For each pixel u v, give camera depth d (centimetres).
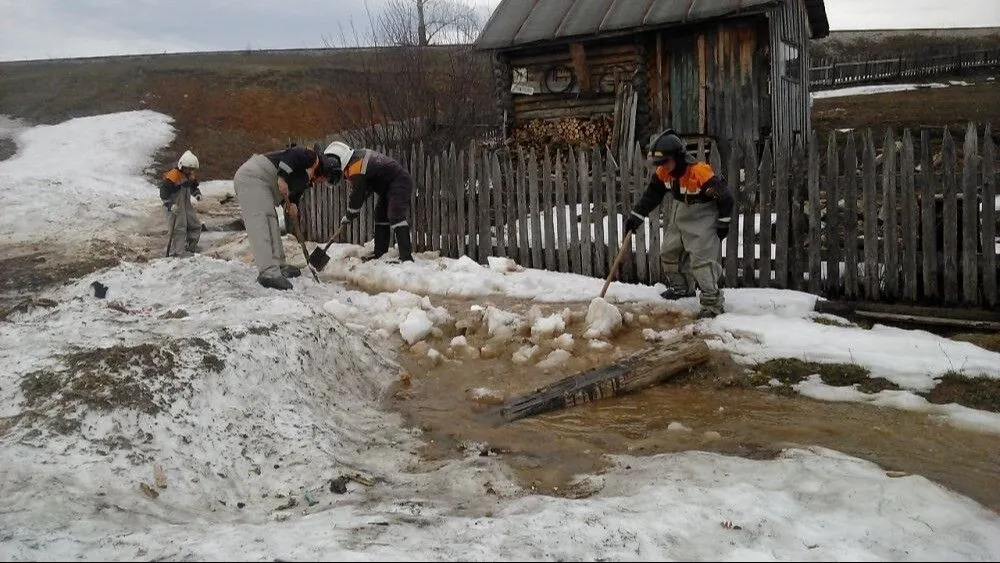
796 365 543
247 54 3875
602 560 274
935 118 2073
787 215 675
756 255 741
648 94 1152
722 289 673
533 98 1253
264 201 729
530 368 571
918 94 2892
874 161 626
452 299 754
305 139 2581
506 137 1277
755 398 505
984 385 487
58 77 3012
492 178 865
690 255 640
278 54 3844
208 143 2472
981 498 356
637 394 522
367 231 1045
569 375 552
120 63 3441
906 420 456
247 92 2889
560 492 370
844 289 657
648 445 430
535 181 823
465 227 913
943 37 5478
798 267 679
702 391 524
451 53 1852
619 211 850
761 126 1080
